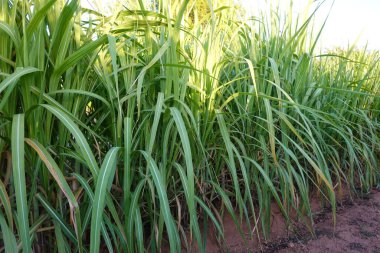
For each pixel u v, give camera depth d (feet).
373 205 5.34
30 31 2.18
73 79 2.78
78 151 2.64
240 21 4.78
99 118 3.25
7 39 2.30
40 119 2.45
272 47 5.08
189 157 2.46
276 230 4.29
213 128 3.89
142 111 2.98
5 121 2.37
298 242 4.08
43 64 2.37
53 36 2.37
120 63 3.37
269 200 4.03
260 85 4.24
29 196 2.61
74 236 2.54
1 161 2.55
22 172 1.84
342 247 4.01
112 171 2.46
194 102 3.23
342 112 5.60
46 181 2.54
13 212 2.47
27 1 2.46
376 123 6.36
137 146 3.14
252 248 3.87
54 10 2.55
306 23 4.19
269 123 3.38
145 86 3.15
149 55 3.28
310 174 5.17
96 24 3.32
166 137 2.88
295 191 4.56
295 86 4.59
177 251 2.68
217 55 3.63
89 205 2.68
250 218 4.35
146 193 3.18
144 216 3.44
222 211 3.88
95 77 3.07
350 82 5.96
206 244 3.78
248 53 4.68
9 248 1.98
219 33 3.71
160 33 3.28
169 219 2.36
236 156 3.73
